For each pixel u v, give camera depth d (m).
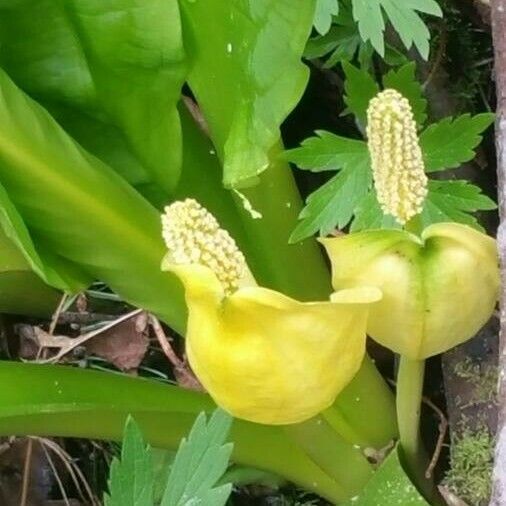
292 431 0.65
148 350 0.82
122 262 0.60
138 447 0.52
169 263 0.46
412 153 0.45
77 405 0.59
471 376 0.67
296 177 0.80
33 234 0.58
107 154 0.64
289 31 0.52
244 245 0.66
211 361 0.46
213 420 0.51
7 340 0.84
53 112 0.62
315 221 0.59
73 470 0.83
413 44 0.70
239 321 0.45
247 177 0.53
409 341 0.49
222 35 0.55
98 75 0.60
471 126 0.60
